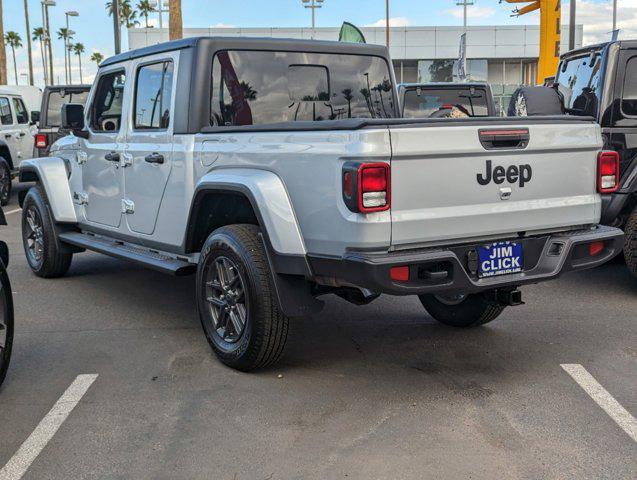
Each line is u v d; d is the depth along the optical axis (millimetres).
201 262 4594
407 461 3293
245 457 3350
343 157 3625
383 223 3613
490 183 3926
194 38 4859
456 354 4801
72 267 7750
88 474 3207
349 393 4121
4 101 14602
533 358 4711
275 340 4234
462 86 11461
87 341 5133
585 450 3389
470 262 3943
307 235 3914
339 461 3301
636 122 6176
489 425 3674
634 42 6266
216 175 4422
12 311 4191
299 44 5230
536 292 6527
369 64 5609
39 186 7012
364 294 4098
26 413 3875
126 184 5609
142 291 6637
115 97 5805
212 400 4027
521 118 4023
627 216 6320
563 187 4238
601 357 4715
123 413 3863
